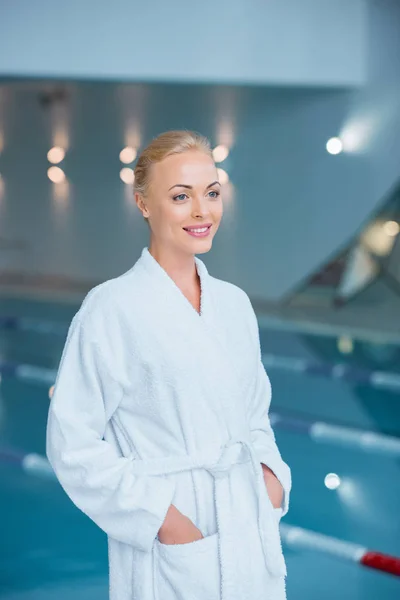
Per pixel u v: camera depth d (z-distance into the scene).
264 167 9.81
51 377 6.89
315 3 8.12
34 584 3.15
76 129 11.26
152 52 7.37
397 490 4.19
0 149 12.52
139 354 1.49
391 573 3.14
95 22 7.14
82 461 1.47
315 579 3.10
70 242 11.98
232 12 7.64
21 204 12.52
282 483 1.59
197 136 1.55
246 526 1.50
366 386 6.34
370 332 8.38
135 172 1.57
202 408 1.51
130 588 1.52
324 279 9.75
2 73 6.92
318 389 6.28
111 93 9.03
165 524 1.46
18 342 8.38
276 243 9.92
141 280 1.53
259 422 1.65
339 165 9.27
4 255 12.70
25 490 4.22
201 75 7.61
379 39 8.69
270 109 9.57
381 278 9.55
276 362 7.23
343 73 8.53
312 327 8.77
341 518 3.82
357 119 8.99
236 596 1.47
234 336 1.60
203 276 1.60
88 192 11.57
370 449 4.89
